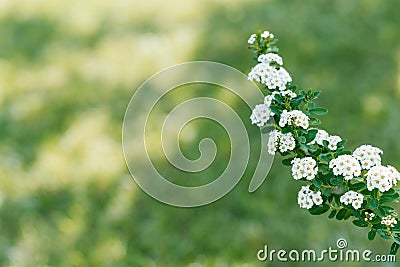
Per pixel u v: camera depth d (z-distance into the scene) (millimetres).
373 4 6902
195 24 6852
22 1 7746
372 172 2461
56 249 4148
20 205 4523
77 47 6645
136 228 4305
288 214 4305
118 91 5785
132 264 4039
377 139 4984
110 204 4504
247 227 4227
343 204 2562
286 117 2572
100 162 4871
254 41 2801
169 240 4199
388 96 5527
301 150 2617
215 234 4215
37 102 5711
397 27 6504
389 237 2547
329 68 5918
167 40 6566
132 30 6891
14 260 4098
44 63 6387
